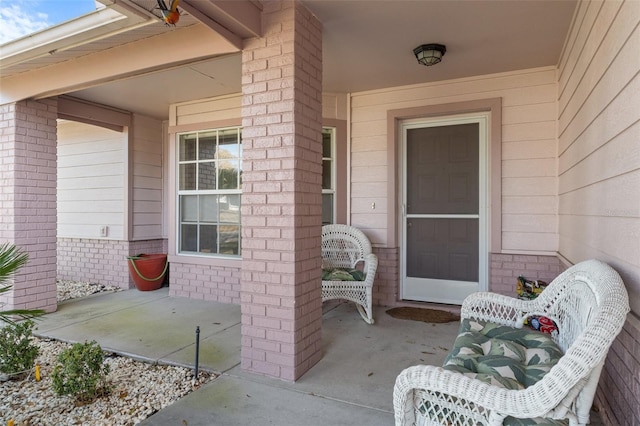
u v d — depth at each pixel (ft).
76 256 20.39
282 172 8.86
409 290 15.25
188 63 10.13
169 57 10.05
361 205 15.39
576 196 9.41
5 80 13.56
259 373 9.00
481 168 14.05
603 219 6.79
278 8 8.92
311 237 9.46
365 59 12.13
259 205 9.11
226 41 8.90
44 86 12.54
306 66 9.22
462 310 7.83
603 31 6.75
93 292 17.95
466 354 5.84
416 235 15.12
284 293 8.79
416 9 9.17
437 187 14.76
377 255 15.14
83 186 20.07
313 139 9.54
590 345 4.15
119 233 18.89
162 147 20.26
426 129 14.92
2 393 8.05
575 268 6.61
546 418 4.39
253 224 9.18
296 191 8.79
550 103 12.69
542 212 12.81
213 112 16.44
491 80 13.42
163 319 13.41
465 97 13.75
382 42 10.94
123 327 12.47
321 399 7.81
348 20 9.73
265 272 9.01
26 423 6.94
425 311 14.05
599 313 4.44
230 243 16.25
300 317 8.93
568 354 4.19
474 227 14.19
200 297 16.55
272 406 7.52
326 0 8.83
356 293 12.84
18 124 13.74
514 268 13.16
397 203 15.08
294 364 8.65
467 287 14.29
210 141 16.72
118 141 18.93
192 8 7.87
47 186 14.61
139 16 8.97
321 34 9.88
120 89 15.21
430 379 4.65
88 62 11.45
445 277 14.66
